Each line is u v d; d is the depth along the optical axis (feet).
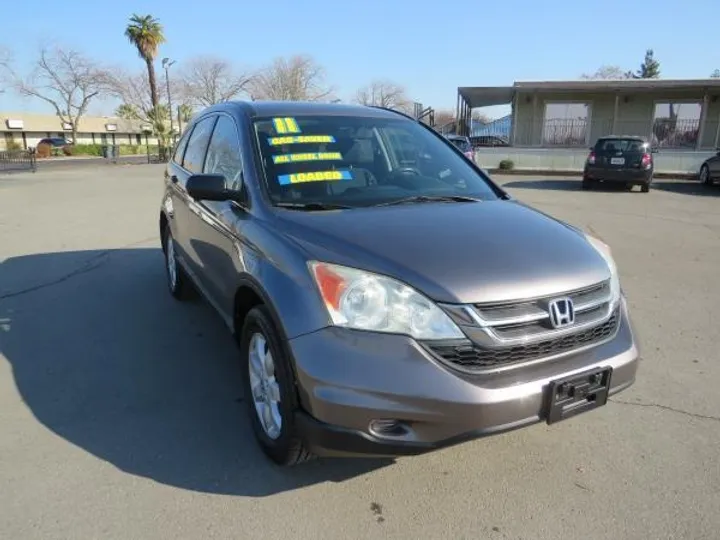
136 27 140.97
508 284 8.05
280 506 8.73
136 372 13.20
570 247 9.34
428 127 14.52
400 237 8.86
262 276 9.14
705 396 12.16
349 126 12.80
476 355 7.84
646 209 41.68
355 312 7.92
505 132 128.47
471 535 8.17
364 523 8.39
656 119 82.74
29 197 46.62
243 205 10.89
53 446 10.21
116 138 266.16
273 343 8.79
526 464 9.80
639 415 11.38
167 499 8.84
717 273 22.48
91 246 26.58
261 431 9.80
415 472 9.59
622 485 9.25
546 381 8.10
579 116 84.23
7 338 15.17
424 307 7.82
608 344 8.96
